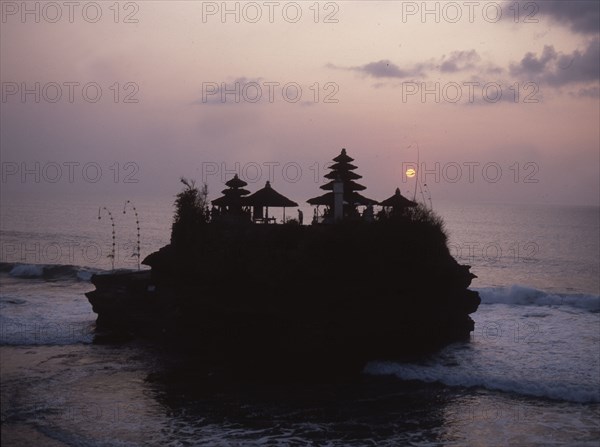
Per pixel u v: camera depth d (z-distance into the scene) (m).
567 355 36.97
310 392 30.45
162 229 139.12
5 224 147.88
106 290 43.12
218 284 36.12
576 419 26.86
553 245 124.44
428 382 32.16
